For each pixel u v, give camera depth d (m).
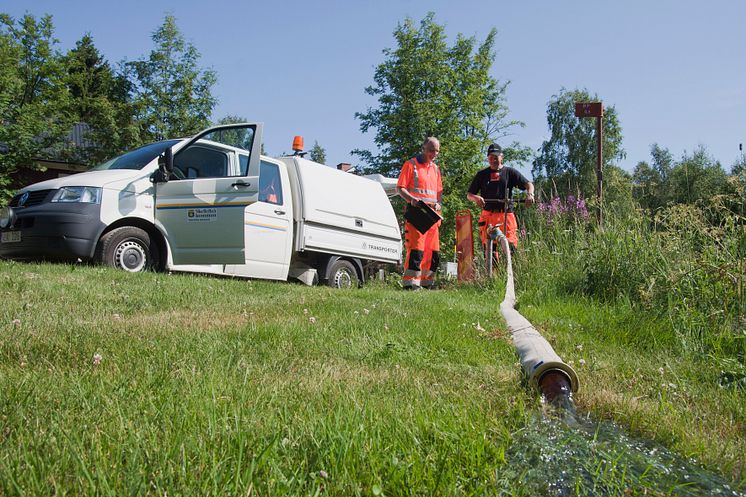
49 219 6.97
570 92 47.06
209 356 3.15
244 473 1.61
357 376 3.02
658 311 4.90
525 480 1.72
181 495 1.48
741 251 4.79
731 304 4.52
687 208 5.79
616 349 4.16
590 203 7.54
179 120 21.64
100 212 7.13
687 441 2.24
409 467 1.74
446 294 7.86
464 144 24.58
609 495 1.64
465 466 1.81
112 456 1.70
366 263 11.20
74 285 5.56
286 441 1.85
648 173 7.23
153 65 21.72
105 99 21.27
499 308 6.13
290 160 9.56
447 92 25.78
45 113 19.88
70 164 21.38
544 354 2.96
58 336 3.44
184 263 7.66
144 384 2.48
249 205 8.03
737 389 3.16
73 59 23.22
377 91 25.91
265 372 2.95
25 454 1.62
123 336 3.57
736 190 5.24
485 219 8.88
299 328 4.22
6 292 5.00
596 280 6.55
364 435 1.94
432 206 8.92
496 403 2.59
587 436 2.19
